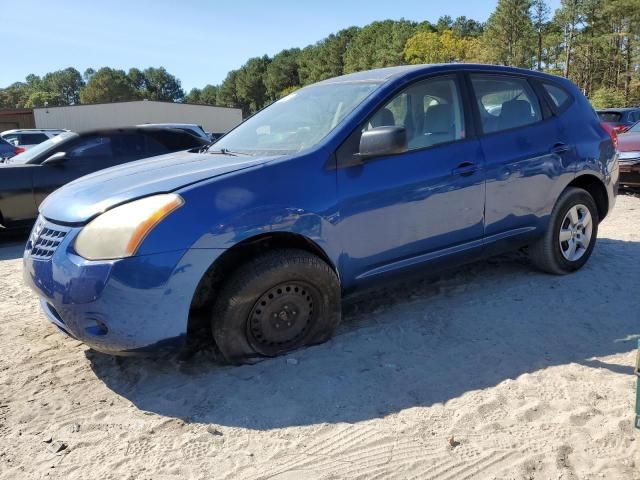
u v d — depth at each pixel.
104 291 2.70
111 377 3.19
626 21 74.00
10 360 3.42
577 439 2.50
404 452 2.46
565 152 4.40
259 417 2.74
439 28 129.25
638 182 8.86
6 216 6.95
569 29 79.31
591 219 4.72
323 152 3.25
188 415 2.78
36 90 166.50
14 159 7.70
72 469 2.39
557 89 4.64
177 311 2.81
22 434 2.65
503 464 2.36
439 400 2.85
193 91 188.75
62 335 3.79
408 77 3.74
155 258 2.73
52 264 2.86
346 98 3.72
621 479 2.24
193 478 2.32
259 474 2.33
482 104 4.05
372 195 3.35
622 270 4.80
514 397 2.85
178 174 3.13
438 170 3.63
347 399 2.88
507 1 81.56
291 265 3.08
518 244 4.29
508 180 4.01
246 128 4.23
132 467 2.39
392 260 3.55
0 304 4.49
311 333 3.36
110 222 2.77
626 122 14.84
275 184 3.06
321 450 2.48
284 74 147.12
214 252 2.85
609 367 3.14
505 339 3.53
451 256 3.84
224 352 3.10
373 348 3.42
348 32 140.25
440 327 3.73
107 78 133.00
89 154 7.48
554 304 4.07
